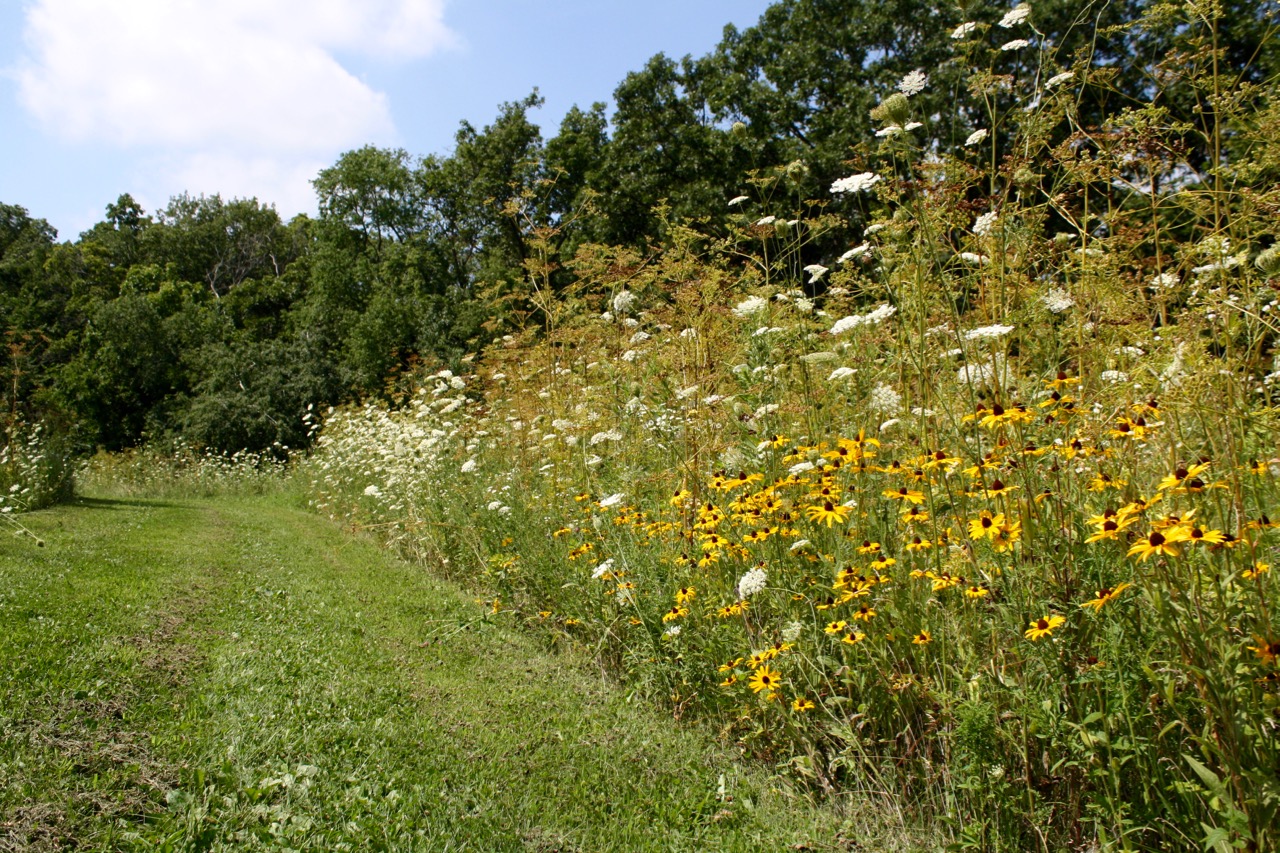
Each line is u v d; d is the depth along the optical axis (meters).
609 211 21.11
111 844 2.58
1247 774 1.97
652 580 4.28
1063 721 2.42
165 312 42.78
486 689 4.29
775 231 5.11
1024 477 2.68
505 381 8.84
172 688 3.84
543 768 3.41
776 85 20.00
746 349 4.55
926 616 3.04
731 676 3.60
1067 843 2.53
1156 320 3.44
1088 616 2.48
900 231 3.43
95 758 3.04
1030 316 3.24
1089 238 3.50
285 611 5.59
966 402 3.23
